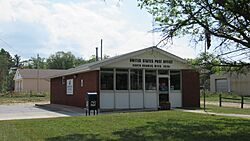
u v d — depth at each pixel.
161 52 25.44
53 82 36.50
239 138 10.65
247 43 12.03
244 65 13.04
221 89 57.25
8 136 11.61
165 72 25.98
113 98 24.05
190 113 18.89
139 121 15.04
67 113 22.78
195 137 10.81
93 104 19.86
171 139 10.48
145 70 25.28
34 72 69.25
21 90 67.12
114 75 24.16
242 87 53.88
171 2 12.94
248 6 11.28
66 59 107.44
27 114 22.44
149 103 25.25
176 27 13.13
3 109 27.83
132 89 24.72
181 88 26.50
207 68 13.92
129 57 24.31
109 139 10.64
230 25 12.02
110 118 16.39
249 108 24.77
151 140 10.33
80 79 27.11
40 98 49.78
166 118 16.14
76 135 11.55
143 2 13.57
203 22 12.51
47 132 12.40
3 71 80.56
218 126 13.23
